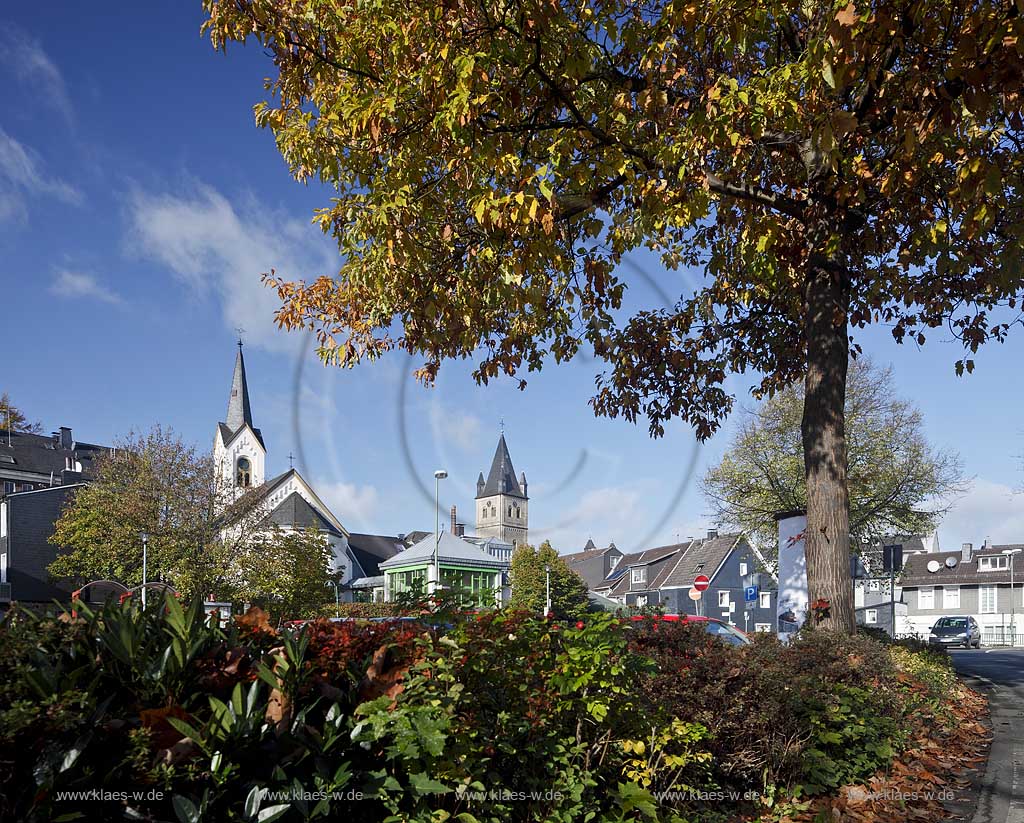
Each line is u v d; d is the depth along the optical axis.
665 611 6.37
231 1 8.45
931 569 75.88
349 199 9.41
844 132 7.05
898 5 6.88
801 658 6.66
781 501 31.59
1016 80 6.66
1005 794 6.21
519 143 8.94
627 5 8.71
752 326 13.75
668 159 8.01
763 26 8.05
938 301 11.86
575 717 4.36
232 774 2.66
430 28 7.88
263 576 33.84
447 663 3.55
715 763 5.30
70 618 2.97
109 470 41.81
